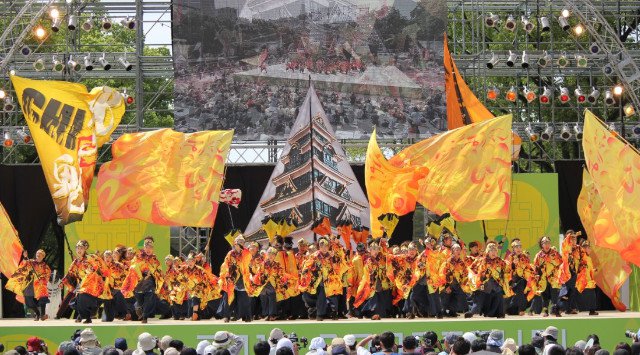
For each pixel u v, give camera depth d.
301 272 46.91
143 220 52.94
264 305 47.12
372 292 47.41
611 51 59.38
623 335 44.44
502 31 71.00
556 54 59.38
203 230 60.22
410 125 58.78
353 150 76.56
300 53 58.78
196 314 48.84
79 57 59.06
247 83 58.62
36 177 58.91
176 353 27.77
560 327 44.28
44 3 60.38
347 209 54.81
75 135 52.66
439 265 47.53
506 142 54.53
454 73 58.78
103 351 30.62
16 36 60.97
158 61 59.75
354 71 58.78
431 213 59.03
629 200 49.06
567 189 60.16
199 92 58.50
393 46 58.84
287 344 30.56
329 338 43.66
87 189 53.03
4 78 58.91
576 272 48.44
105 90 52.84
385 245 47.94
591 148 49.53
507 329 44.00
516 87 61.34
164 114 82.56
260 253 47.34
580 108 67.44
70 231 56.78
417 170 52.12
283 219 52.88
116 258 48.62
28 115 52.31
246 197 59.25
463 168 54.50
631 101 61.66
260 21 58.62
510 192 54.81
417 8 58.78
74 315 55.03
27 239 58.84
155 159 53.34
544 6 61.41
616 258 54.50
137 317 48.72
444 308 47.75
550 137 59.03
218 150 53.75
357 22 58.72
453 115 58.97
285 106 58.69
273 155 61.59
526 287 48.31
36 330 44.41
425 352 31.22
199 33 58.44
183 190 53.19
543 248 48.56
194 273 48.97
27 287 49.94
